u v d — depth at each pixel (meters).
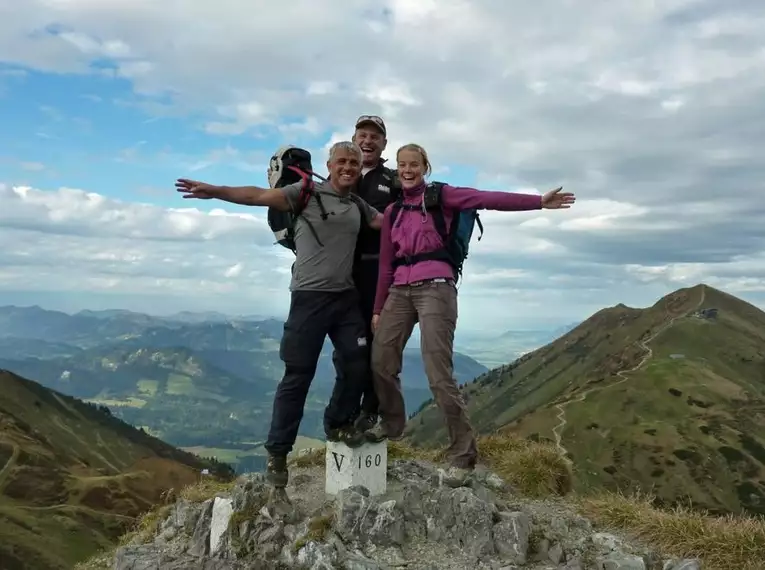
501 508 3.11
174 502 4.67
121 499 40.69
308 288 2.86
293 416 2.90
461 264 3.06
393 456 4.39
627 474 38.25
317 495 3.27
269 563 2.67
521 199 2.82
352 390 3.03
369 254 3.18
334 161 2.88
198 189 2.65
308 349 2.86
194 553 3.05
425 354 3.07
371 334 3.21
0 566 27.83
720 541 2.92
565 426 45.28
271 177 3.03
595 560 2.70
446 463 3.92
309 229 2.84
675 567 2.70
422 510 2.90
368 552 2.66
